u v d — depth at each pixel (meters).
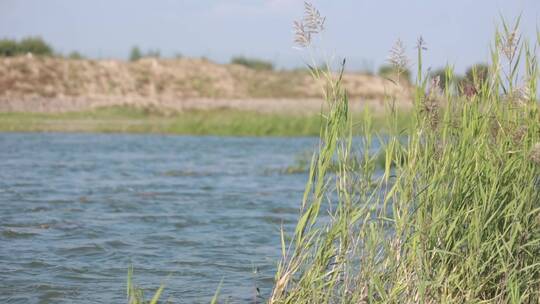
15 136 36.00
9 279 10.19
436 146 7.78
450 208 7.58
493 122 7.86
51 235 13.11
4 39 68.12
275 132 42.84
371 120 7.87
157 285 10.07
